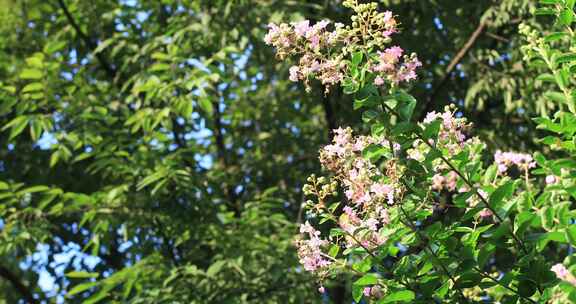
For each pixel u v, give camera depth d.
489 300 3.60
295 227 6.44
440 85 6.95
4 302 8.72
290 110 7.89
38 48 8.05
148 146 6.65
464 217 2.75
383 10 6.75
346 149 2.86
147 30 7.45
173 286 5.84
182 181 6.03
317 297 5.95
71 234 7.81
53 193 6.14
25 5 8.23
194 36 6.86
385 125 2.71
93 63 7.96
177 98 6.08
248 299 6.00
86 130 6.52
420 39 6.96
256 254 6.12
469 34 7.02
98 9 7.87
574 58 2.96
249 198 7.53
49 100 6.65
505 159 3.17
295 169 7.75
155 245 6.56
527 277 2.74
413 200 2.88
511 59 6.73
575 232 2.64
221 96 7.13
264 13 6.72
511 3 6.21
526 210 2.86
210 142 8.20
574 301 2.42
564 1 3.01
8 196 6.44
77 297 7.74
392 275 3.01
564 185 2.81
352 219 2.88
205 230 6.32
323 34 2.86
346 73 2.83
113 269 7.82
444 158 2.73
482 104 6.59
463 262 2.77
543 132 6.61
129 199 6.25
